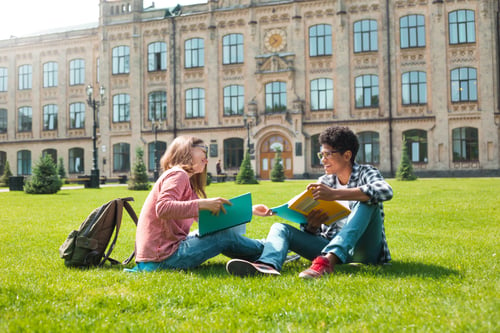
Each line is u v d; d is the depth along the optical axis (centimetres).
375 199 387
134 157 4175
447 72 3519
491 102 3441
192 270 427
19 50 4600
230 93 3966
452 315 266
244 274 388
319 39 3775
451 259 484
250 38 3912
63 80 4462
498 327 241
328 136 429
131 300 317
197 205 385
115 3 4250
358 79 3694
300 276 377
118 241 679
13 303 315
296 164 3719
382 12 3641
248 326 262
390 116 3597
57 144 4453
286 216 438
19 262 508
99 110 4281
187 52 4078
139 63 4172
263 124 3806
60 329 259
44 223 956
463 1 3491
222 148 3962
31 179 2217
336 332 247
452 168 3491
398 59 3612
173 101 4084
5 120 4662
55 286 360
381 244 436
